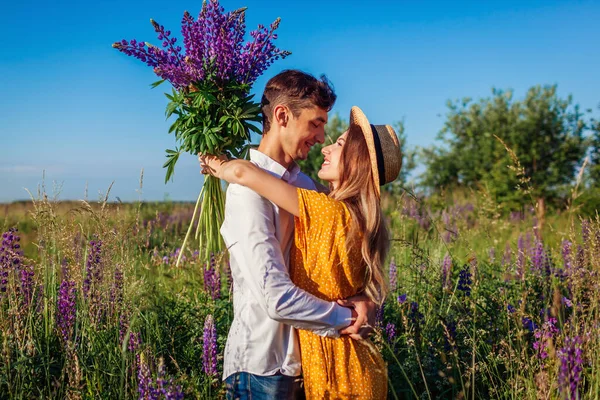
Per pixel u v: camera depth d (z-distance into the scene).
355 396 2.39
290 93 2.53
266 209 2.42
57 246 3.94
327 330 2.37
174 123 2.78
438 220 6.72
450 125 21.56
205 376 3.10
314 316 2.32
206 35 2.74
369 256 2.45
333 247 2.41
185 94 2.74
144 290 3.45
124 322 3.36
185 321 3.94
